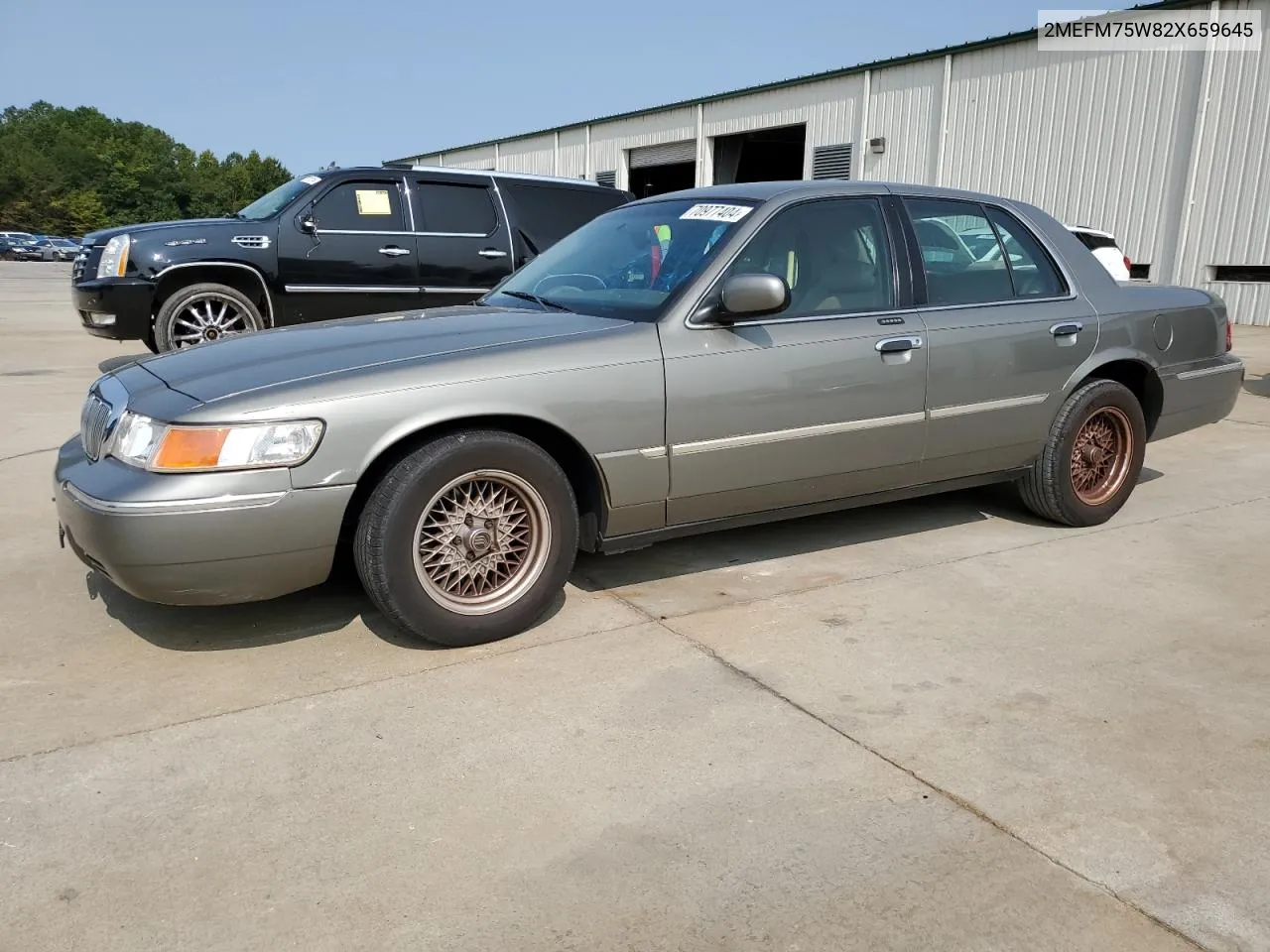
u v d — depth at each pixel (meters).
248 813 2.53
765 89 22.47
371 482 3.34
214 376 3.28
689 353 3.69
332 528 3.16
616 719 3.02
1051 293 4.77
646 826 2.49
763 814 2.54
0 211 85.38
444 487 3.30
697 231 4.09
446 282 9.02
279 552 3.11
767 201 4.06
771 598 4.02
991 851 2.40
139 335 8.39
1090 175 16.64
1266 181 14.48
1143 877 2.31
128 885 2.26
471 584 3.49
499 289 4.63
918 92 19.25
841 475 4.17
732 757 2.81
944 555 4.57
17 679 3.25
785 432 3.93
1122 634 3.69
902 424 4.23
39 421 7.34
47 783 2.65
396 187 8.84
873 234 4.29
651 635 3.64
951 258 4.50
